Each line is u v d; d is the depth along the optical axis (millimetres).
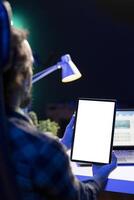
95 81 4184
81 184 869
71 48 4273
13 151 735
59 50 4203
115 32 4367
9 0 4129
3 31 721
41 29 4188
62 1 4270
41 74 1867
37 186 738
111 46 4309
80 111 1532
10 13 743
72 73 1877
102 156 1466
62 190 753
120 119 1798
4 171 704
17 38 776
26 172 729
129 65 4258
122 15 4355
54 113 3734
